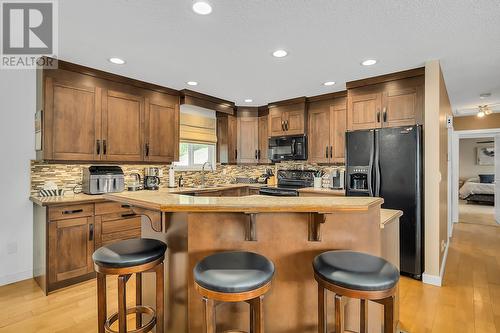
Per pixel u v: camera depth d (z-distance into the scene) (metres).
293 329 1.62
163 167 4.02
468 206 8.00
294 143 4.24
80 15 1.90
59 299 2.40
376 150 3.08
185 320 1.67
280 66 2.90
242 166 5.27
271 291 1.63
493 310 2.25
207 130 4.56
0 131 2.67
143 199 1.69
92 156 2.96
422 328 2.01
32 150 2.86
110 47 2.42
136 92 3.37
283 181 4.73
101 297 1.53
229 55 2.60
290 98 4.30
